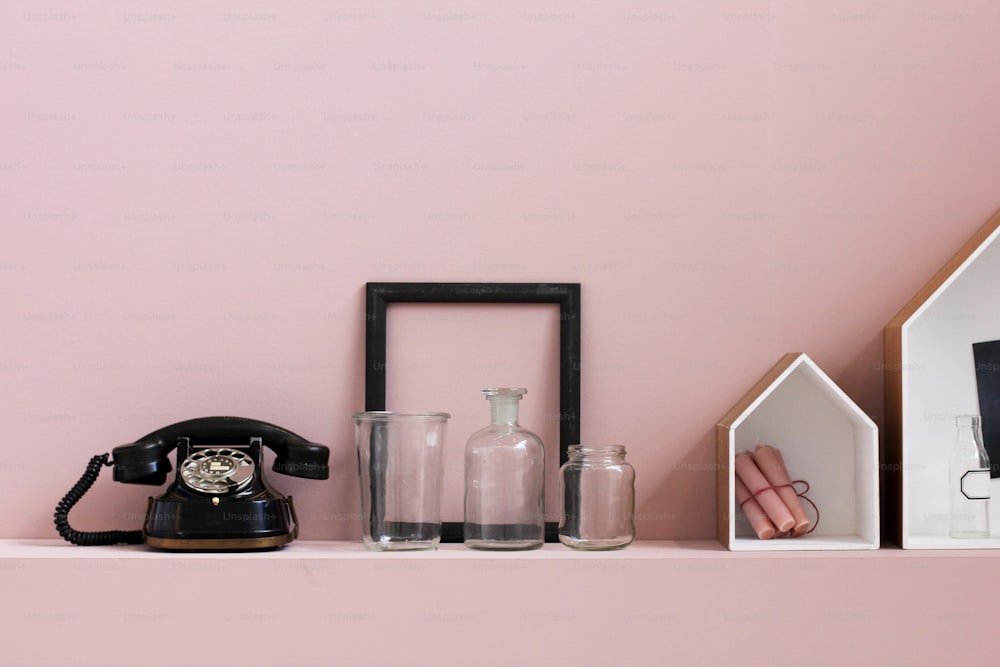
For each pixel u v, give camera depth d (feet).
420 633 3.90
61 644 3.87
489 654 3.90
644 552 4.10
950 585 3.96
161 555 3.94
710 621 3.93
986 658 3.94
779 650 3.93
